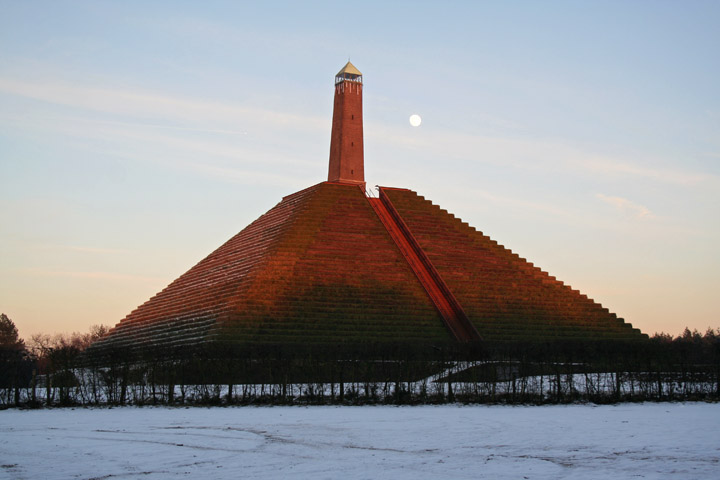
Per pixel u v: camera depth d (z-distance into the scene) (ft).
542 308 526.98
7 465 147.64
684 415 224.33
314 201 582.76
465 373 295.89
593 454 158.10
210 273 585.63
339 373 285.02
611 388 280.31
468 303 501.97
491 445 170.30
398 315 481.46
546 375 310.65
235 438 180.75
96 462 150.41
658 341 482.69
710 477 135.23
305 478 135.44
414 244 556.51
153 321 567.18
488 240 596.70
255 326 442.91
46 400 274.16
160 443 173.37
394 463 149.28
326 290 488.85
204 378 272.31
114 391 270.26
